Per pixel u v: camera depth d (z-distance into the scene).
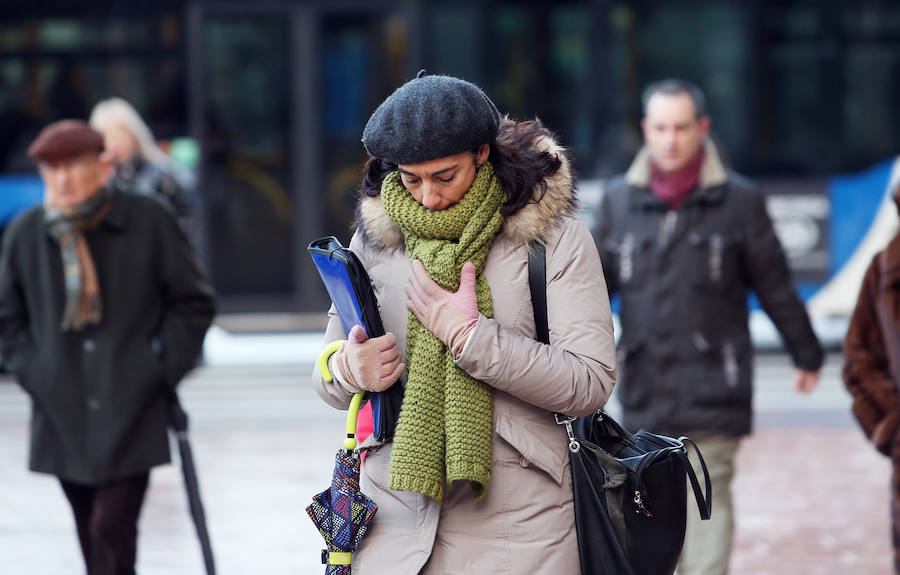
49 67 41.72
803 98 41.81
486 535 10.74
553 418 10.93
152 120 42.81
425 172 10.32
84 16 41.84
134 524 16.66
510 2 42.53
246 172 44.28
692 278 17.92
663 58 41.97
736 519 23.61
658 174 18.20
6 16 41.44
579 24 42.19
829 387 37.12
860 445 30.00
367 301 10.70
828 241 41.81
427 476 10.51
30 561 21.25
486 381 10.45
